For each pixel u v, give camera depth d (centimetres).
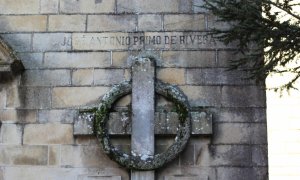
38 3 1095
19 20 1091
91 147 1035
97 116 1037
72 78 1066
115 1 1091
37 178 1026
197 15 1086
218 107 1047
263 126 1036
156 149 1034
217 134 1034
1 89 1062
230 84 1055
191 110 1040
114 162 1027
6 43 1051
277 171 1003
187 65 1066
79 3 1093
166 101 1051
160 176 1019
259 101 1045
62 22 1088
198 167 1021
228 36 964
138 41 1078
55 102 1056
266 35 890
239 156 1026
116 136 1038
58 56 1077
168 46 1075
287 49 892
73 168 1028
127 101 1054
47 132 1044
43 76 1068
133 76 1052
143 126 1032
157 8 1089
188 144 1030
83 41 1080
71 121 1048
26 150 1037
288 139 1015
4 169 1029
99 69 1069
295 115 1022
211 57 1068
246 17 902
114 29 1084
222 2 934
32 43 1083
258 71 933
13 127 1046
